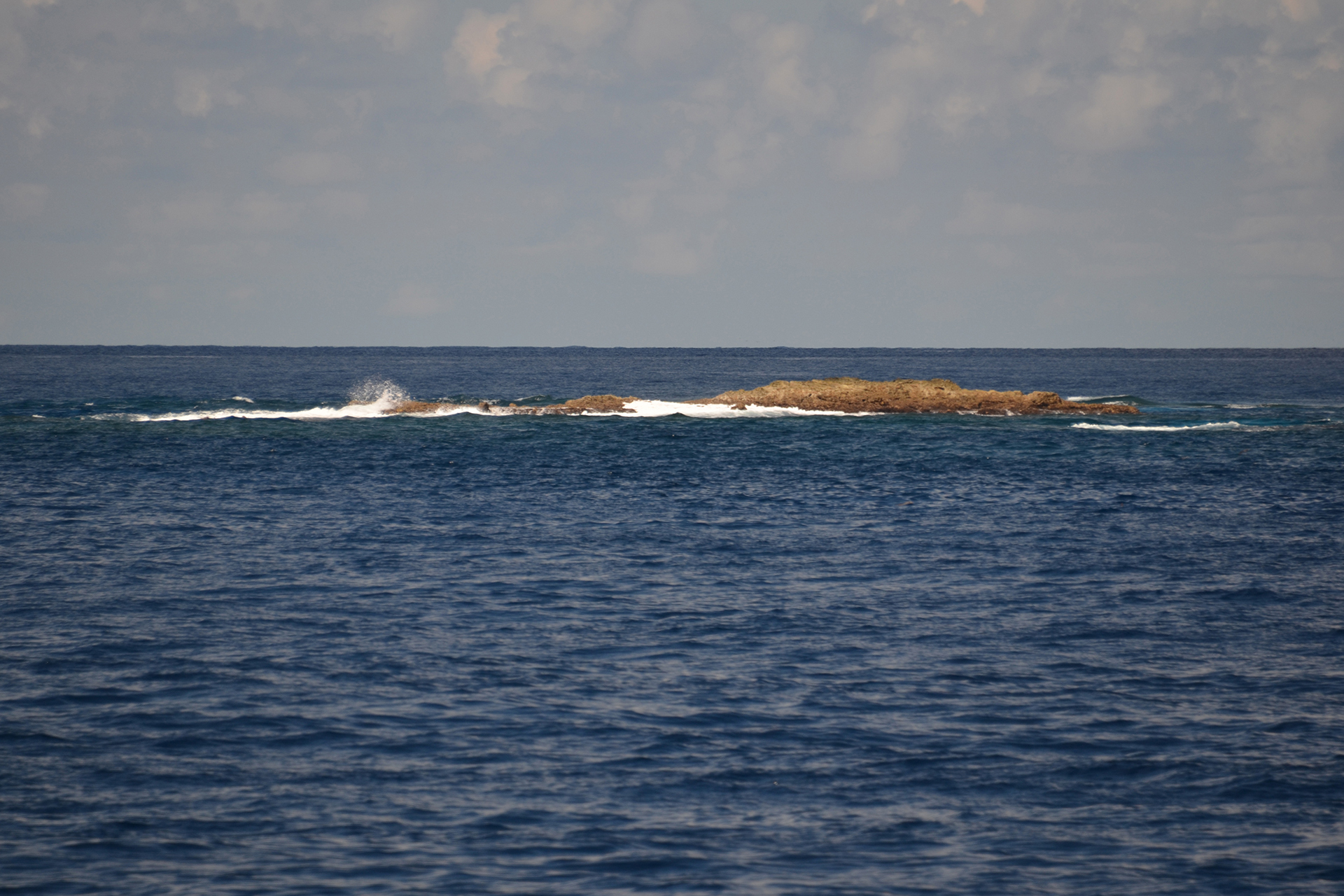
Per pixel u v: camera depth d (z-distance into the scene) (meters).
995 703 76.50
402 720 72.06
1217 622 98.69
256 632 92.69
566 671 82.88
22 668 82.12
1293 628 96.88
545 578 115.12
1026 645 90.81
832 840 56.75
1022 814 59.88
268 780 62.72
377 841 55.88
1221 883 53.16
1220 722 73.19
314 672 81.94
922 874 53.59
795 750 67.69
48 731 69.69
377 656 86.06
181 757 65.94
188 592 106.88
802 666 84.38
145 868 53.09
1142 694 78.81
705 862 54.31
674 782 63.09
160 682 79.19
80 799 60.28
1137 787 63.22
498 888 51.66
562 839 56.34
